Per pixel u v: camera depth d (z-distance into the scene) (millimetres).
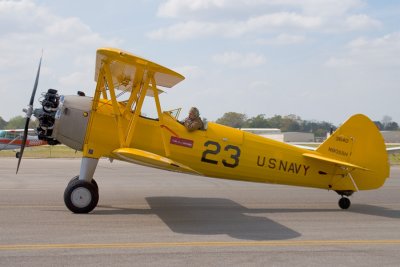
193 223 7234
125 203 9195
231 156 8781
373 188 9359
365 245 5938
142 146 8430
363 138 9328
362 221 7844
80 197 7695
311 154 9141
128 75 8656
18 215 7461
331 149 9250
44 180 13258
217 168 8805
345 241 6160
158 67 7379
